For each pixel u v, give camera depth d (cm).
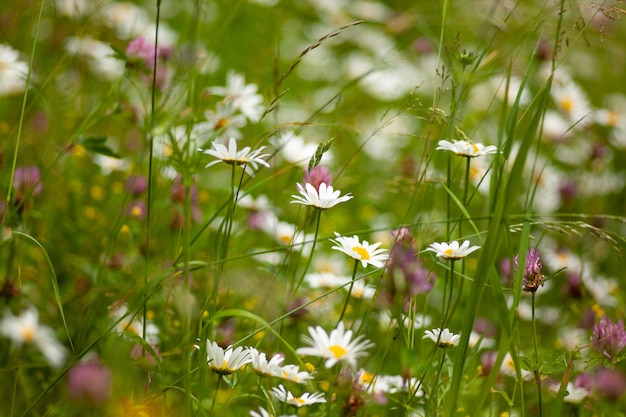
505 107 188
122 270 208
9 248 206
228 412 186
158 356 189
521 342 213
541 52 224
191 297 197
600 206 246
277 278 205
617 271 232
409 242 186
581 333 214
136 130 232
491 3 224
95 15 232
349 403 180
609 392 189
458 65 197
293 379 182
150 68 202
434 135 246
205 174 239
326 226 236
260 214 221
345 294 210
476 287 182
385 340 197
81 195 226
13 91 225
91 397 181
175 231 210
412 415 193
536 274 187
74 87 232
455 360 183
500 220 182
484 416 196
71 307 203
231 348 184
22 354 197
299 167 222
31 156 219
